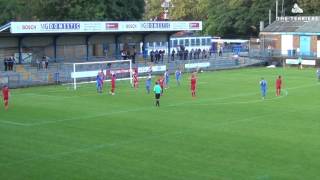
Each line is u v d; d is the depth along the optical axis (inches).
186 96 2504.9
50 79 3115.2
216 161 1300.4
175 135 1608.0
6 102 2186.3
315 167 1242.0
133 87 2891.2
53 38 3666.3
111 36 4013.3
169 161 1305.4
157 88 2199.8
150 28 3954.2
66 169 1245.1
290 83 3043.8
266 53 4429.1
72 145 1486.2
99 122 1836.9
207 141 1521.9
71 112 2050.9
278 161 1296.8
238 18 5969.5
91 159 1332.4
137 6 5019.7
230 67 4035.4
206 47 5064.0
